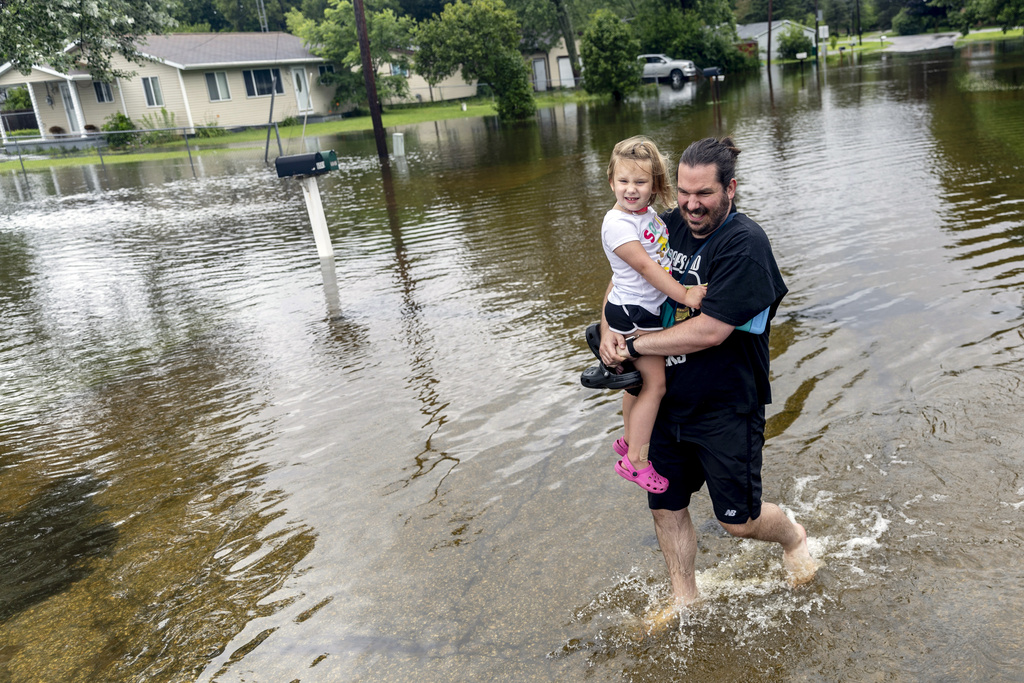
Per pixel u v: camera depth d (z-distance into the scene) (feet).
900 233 26.58
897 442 13.29
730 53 155.33
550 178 48.80
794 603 9.77
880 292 20.89
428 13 200.03
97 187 66.69
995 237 24.72
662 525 9.82
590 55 113.91
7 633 10.89
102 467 15.83
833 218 29.94
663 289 8.48
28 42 52.19
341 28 129.80
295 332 23.38
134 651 10.21
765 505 9.69
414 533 12.30
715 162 8.12
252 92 122.11
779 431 14.21
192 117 116.26
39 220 51.24
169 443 16.62
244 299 27.73
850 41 270.46
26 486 15.33
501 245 31.99
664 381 9.02
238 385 19.58
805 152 47.34
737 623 9.52
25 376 21.98
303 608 10.75
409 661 9.50
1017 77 82.74
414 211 42.11
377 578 11.26
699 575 10.52
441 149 73.05
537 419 15.89
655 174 8.53
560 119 94.38
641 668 8.95
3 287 33.37
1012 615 9.09
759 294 8.18
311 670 9.50
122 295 30.14
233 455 15.74
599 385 9.29
